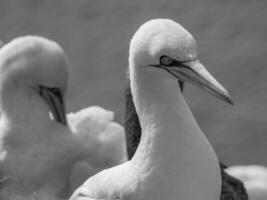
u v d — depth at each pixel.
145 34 10.57
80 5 33.50
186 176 10.63
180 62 10.46
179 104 10.73
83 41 32.06
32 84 14.96
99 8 33.50
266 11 33.47
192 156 10.63
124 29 32.50
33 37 15.12
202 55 31.48
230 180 14.16
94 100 29.17
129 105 13.95
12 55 14.97
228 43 32.00
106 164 14.87
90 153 14.89
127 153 14.14
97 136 14.98
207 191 10.69
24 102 14.95
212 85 10.32
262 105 29.11
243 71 30.69
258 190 18.28
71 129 15.15
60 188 14.77
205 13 33.38
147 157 10.72
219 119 28.48
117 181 10.85
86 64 31.05
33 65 14.92
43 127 14.87
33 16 32.94
